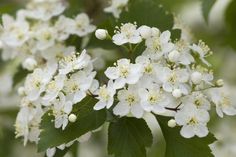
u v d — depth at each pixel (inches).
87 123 14.2
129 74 14.0
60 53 17.1
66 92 14.3
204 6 17.1
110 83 14.0
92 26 17.3
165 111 14.0
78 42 17.4
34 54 17.6
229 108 14.7
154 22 15.9
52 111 14.4
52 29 17.2
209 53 16.0
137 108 13.9
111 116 14.4
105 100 13.9
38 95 14.9
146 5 16.0
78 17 17.3
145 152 14.2
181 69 14.2
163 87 14.0
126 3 17.0
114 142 14.3
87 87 14.2
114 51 18.3
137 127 14.3
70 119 14.0
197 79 14.2
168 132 14.4
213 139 14.3
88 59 14.5
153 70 14.1
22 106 15.5
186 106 14.0
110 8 17.1
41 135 14.2
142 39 14.6
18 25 17.7
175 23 16.9
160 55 14.3
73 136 14.1
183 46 14.7
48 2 18.0
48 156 14.7
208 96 14.9
